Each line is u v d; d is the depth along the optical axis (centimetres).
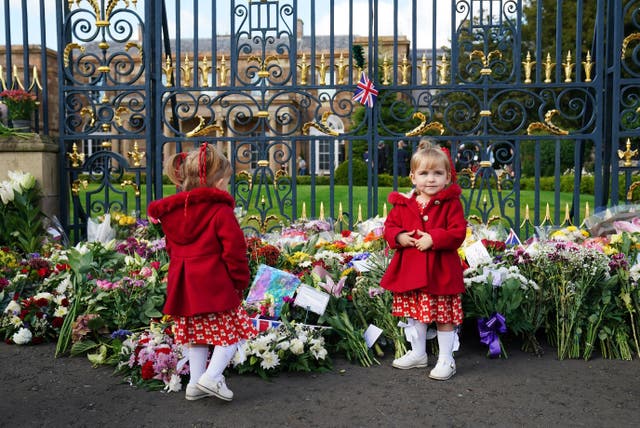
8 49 605
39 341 397
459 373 342
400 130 1620
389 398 304
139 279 386
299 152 2298
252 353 332
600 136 570
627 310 379
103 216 543
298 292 376
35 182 559
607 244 450
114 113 610
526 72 578
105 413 287
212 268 286
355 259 435
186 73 604
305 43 2769
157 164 610
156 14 604
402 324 346
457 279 332
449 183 347
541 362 361
